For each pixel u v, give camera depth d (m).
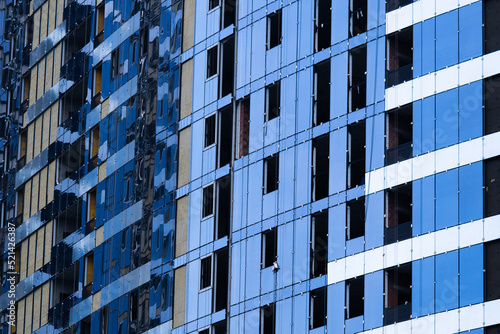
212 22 128.75
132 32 138.62
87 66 145.12
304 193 116.62
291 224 116.81
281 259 116.75
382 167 111.81
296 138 118.38
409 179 110.12
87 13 147.38
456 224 107.00
